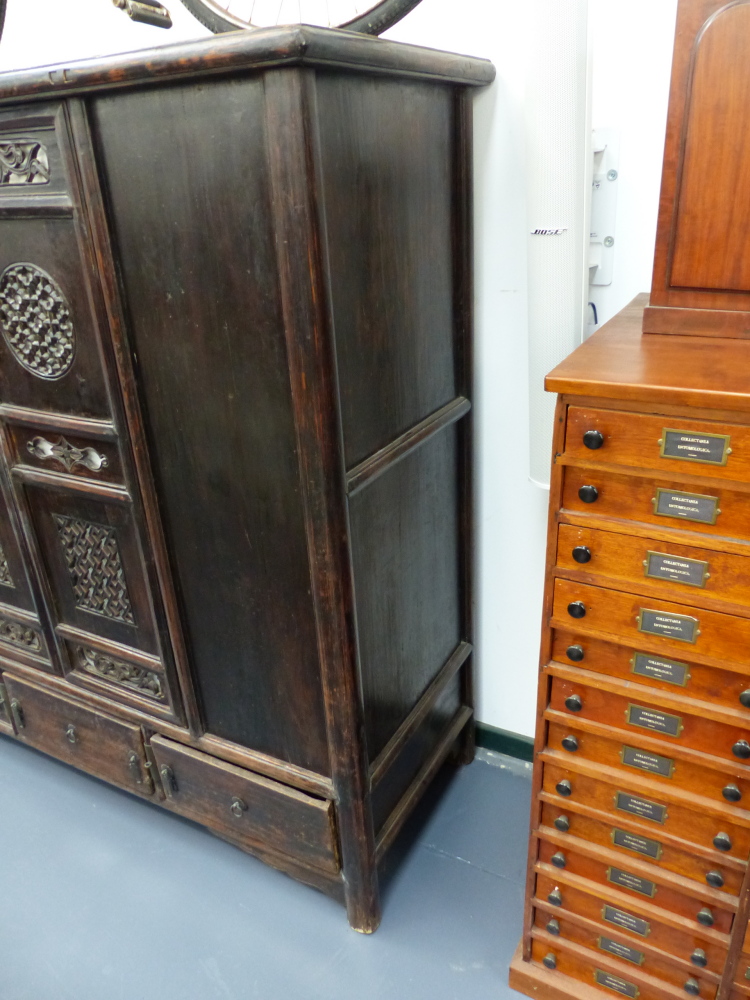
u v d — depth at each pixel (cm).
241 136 89
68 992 132
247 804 138
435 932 139
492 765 179
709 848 103
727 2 88
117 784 162
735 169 93
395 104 105
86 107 98
